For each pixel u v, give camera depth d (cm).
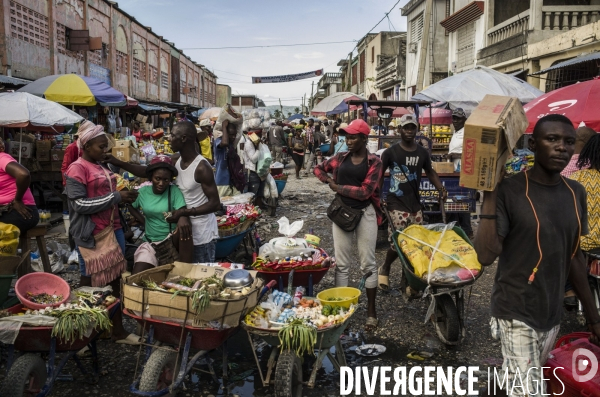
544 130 271
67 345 379
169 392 364
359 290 469
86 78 1275
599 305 471
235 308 371
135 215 509
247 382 428
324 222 1081
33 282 418
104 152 465
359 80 4694
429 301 509
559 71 1405
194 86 4831
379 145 1145
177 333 376
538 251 277
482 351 485
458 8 2255
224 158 877
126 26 2672
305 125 3195
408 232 510
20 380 344
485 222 275
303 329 371
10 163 505
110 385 419
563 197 281
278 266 512
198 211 470
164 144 1680
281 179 1349
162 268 430
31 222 535
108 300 421
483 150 257
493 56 1784
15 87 1476
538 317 285
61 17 1884
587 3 1611
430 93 1084
